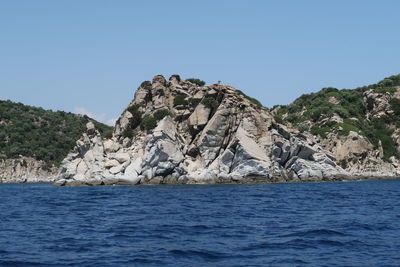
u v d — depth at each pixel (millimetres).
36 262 23547
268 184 94500
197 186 88375
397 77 179000
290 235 30656
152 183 96625
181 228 34281
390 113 153125
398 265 22109
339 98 167250
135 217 41781
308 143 110500
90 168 104625
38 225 37719
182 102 111750
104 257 24531
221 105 103750
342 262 22859
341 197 62406
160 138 98250
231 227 34625
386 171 129750
